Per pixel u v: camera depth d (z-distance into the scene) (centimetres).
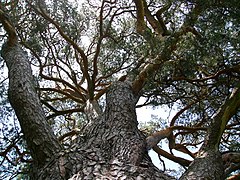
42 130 287
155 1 614
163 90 591
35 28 596
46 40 639
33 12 580
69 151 278
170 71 531
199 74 579
